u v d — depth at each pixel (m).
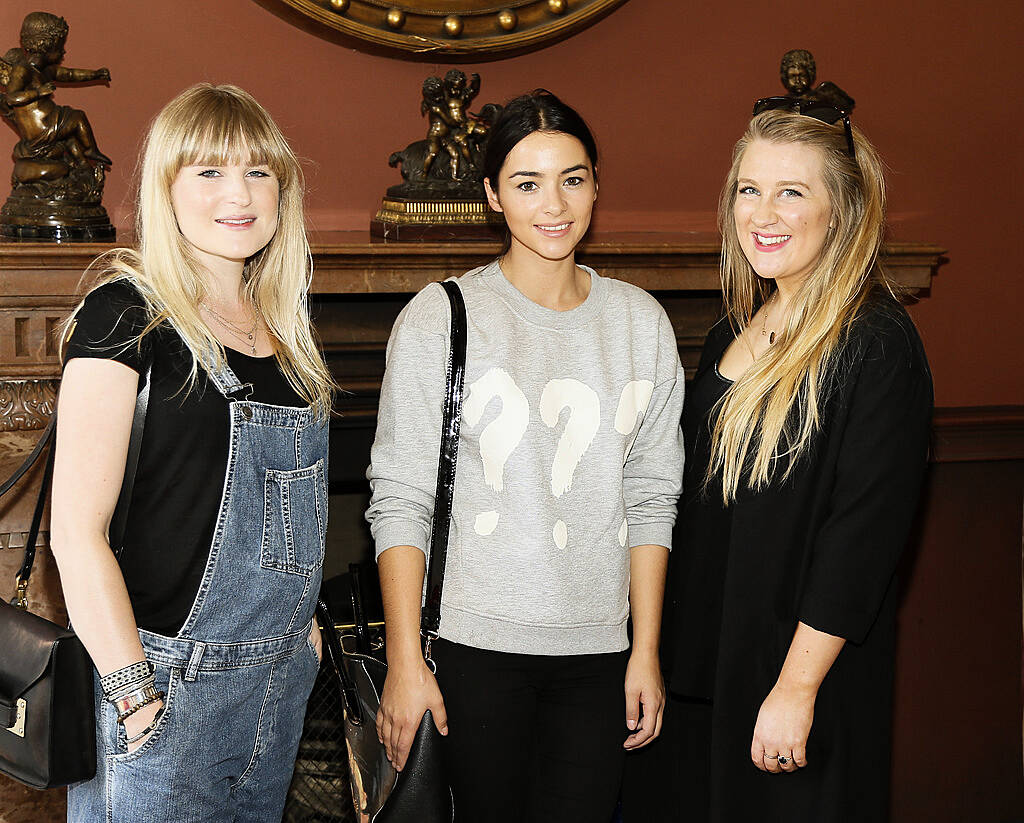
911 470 1.63
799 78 2.46
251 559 1.51
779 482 1.71
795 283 1.79
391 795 1.68
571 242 1.72
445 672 1.71
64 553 1.40
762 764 1.69
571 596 1.70
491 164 1.74
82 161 2.14
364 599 2.50
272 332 1.66
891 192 2.88
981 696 3.10
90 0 2.29
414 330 1.72
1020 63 2.90
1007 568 3.06
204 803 1.54
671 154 2.73
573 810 1.75
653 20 2.66
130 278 1.49
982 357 3.00
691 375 2.62
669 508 1.86
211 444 1.47
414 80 2.54
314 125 2.49
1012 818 3.17
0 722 1.43
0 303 2.08
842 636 1.62
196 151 1.49
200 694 1.49
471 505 1.70
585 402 1.73
